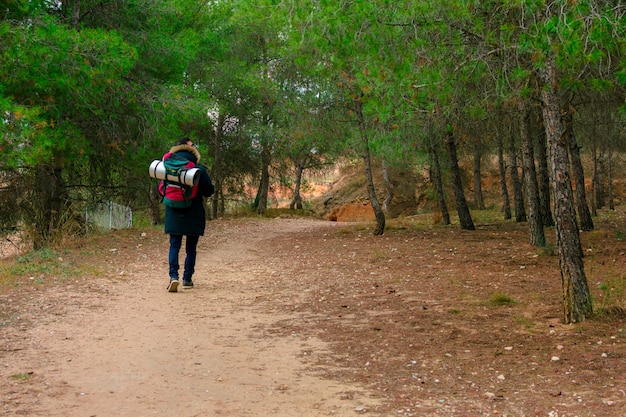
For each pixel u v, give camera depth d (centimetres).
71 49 1224
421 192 3812
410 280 976
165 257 1303
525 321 661
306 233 2116
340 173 4484
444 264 1139
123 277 1008
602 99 1266
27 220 1538
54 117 1379
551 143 661
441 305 768
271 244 1762
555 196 662
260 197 3591
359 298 841
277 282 1029
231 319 721
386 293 870
